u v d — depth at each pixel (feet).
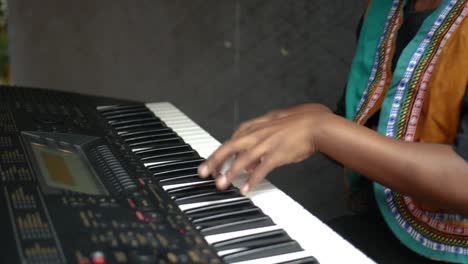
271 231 2.95
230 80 8.74
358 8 6.93
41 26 12.72
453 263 3.72
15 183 3.19
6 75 15.78
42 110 4.76
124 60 10.70
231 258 2.71
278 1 7.79
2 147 3.78
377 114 4.30
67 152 3.90
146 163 3.86
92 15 11.20
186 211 3.13
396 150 3.13
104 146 4.07
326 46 7.34
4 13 15.76
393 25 4.34
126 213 2.95
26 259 2.40
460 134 3.19
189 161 3.84
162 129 4.58
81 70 11.88
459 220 3.67
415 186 3.15
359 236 4.25
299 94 7.79
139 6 10.10
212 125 9.16
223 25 8.64
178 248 2.65
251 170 3.36
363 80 4.43
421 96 3.81
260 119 3.55
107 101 5.38
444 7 3.85
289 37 7.76
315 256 2.78
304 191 7.91
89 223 2.75
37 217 2.78
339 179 7.55
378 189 3.99
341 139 3.17
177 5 9.34
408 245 3.84
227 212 3.12
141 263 2.42
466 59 3.51
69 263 2.39
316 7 7.35
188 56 9.36
